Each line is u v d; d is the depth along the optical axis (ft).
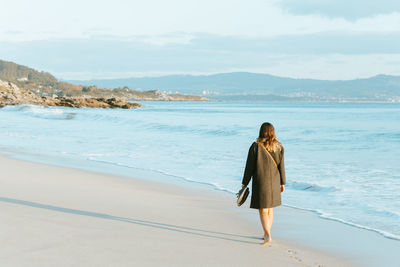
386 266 14.67
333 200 26.35
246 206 24.26
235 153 51.57
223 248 15.70
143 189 28.73
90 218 18.93
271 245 16.83
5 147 55.72
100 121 124.47
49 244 14.23
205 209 23.06
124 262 12.95
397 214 22.21
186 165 41.86
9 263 12.16
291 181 32.48
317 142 67.77
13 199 22.30
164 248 14.92
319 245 17.08
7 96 359.46
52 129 90.17
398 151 54.80
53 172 34.73
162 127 97.76
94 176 33.68
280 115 194.08
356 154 51.72
